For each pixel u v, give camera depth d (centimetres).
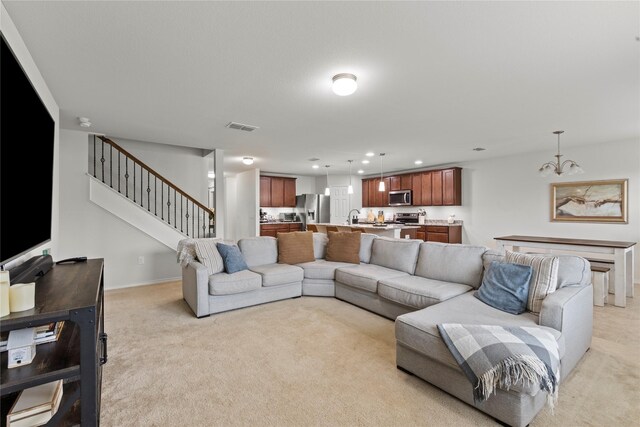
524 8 162
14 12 163
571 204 525
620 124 379
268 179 840
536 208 568
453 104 307
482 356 164
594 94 281
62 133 399
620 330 285
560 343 182
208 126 383
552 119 357
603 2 157
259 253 404
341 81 237
